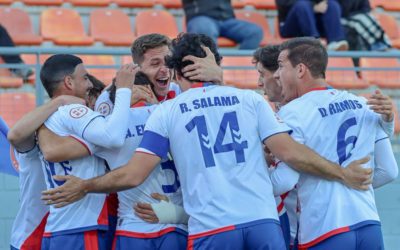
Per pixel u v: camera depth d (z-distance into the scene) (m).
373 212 12.63
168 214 12.54
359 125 12.83
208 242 11.77
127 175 11.98
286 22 29.05
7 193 20.69
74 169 12.70
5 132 18.86
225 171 11.96
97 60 25.58
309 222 12.51
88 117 12.55
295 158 12.07
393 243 22.23
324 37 29.02
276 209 12.17
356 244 12.38
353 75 26.12
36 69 21.12
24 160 13.70
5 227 20.59
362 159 12.61
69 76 13.23
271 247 11.78
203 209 11.87
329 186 12.46
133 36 30.03
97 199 12.80
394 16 33.72
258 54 14.05
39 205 14.01
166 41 14.09
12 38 28.55
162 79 14.07
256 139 12.23
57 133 12.70
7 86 23.61
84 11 31.30
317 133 12.54
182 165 12.09
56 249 12.68
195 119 12.11
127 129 12.66
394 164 13.21
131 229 12.61
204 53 12.51
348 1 28.89
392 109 12.84
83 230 12.65
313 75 12.88
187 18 28.77
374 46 28.67
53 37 29.05
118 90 12.58
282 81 13.03
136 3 31.77
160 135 12.16
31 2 30.78
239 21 28.88
